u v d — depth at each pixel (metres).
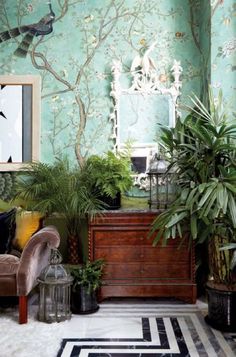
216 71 3.20
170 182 3.09
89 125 3.62
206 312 2.86
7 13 3.63
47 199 3.25
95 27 3.62
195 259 3.13
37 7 3.63
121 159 3.41
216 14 3.20
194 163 2.58
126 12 3.62
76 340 2.37
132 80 3.61
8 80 3.61
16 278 2.63
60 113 3.62
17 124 3.61
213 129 2.52
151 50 3.60
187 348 2.26
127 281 3.04
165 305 3.04
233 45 3.19
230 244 2.39
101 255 3.05
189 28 3.60
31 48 3.63
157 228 2.68
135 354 2.18
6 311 2.90
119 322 2.67
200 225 2.55
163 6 3.61
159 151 3.42
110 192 3.15
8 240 3.02
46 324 2.62
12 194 3.57
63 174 3.38
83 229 3.52
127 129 3.60
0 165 3.60
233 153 2.53
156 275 3.04
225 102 3.18
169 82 3.60
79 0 3.62
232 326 2.49
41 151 3.62
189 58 3.61
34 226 3.10
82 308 2.82
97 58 3.63
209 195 2.27
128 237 3.05
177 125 2.78
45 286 2.70
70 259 3.36
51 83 3.62
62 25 3.63
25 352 2.19
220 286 2.60
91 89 3.62
